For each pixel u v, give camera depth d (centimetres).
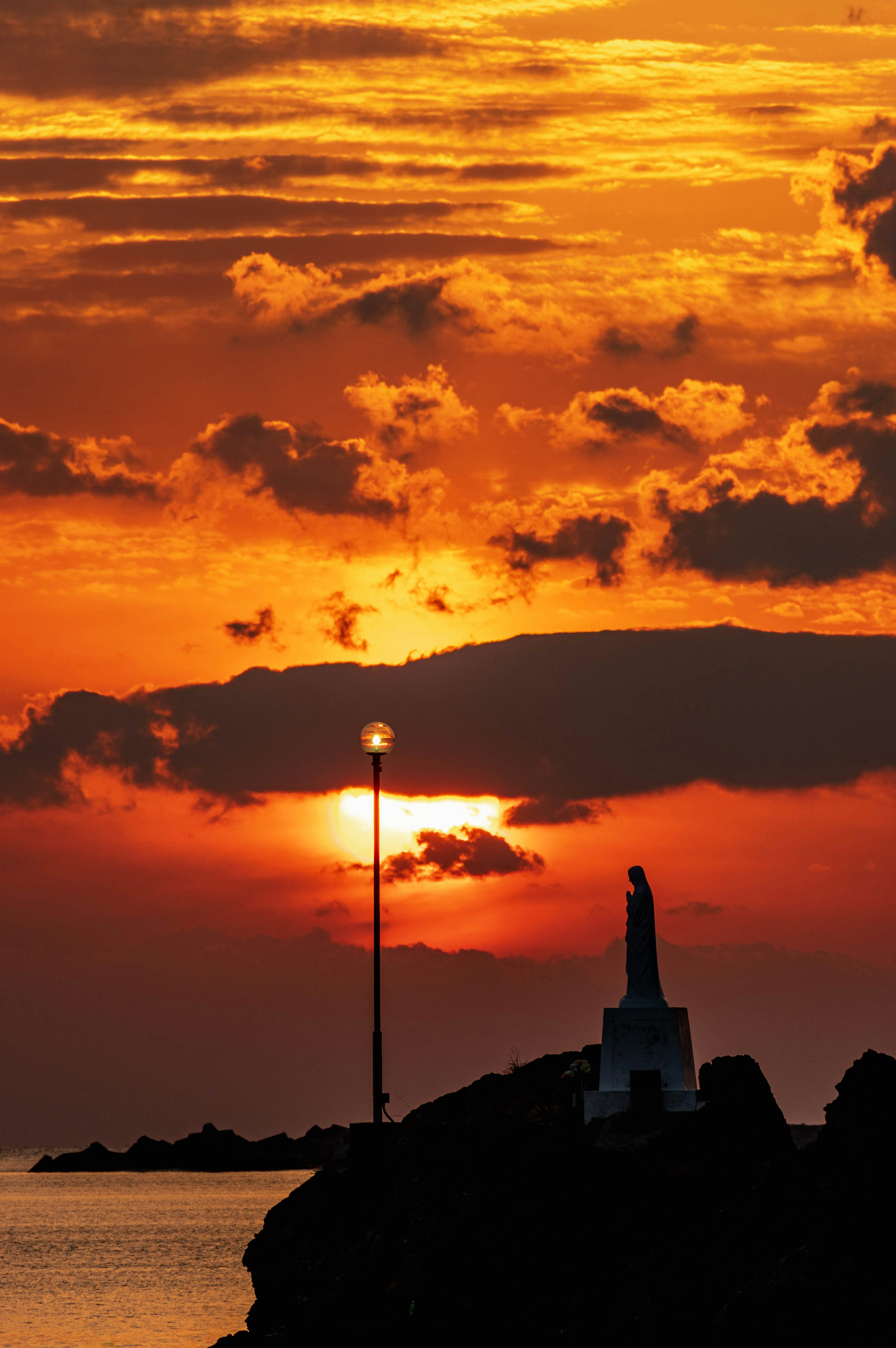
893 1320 11900
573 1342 13675
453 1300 14425
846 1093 13788
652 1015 16800
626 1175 14988
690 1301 13175
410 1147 16750
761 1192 13762
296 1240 17050
